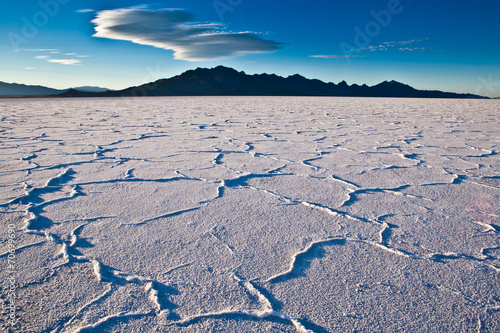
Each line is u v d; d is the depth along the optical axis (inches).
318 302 41.9
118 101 692.1
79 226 63.2
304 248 55.8
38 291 43.5
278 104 577.0
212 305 41.3
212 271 48.7
